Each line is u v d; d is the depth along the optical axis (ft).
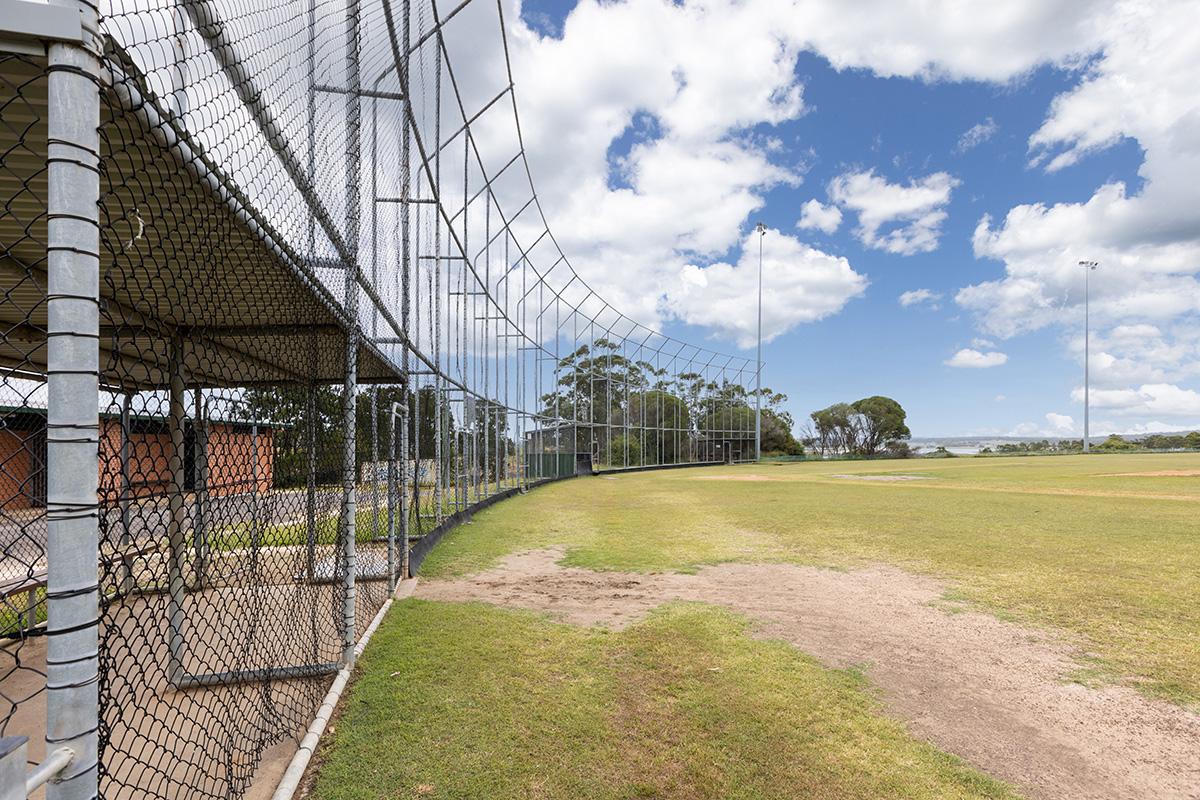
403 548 19.44
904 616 15.28
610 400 90.22
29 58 3.62
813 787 7.76
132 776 7.65
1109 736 9.21
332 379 16.53
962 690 10.85
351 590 11.53
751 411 137.08
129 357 9.19
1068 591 17.56
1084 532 27.58
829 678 11.31
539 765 8.18
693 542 26.50
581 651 12.57
